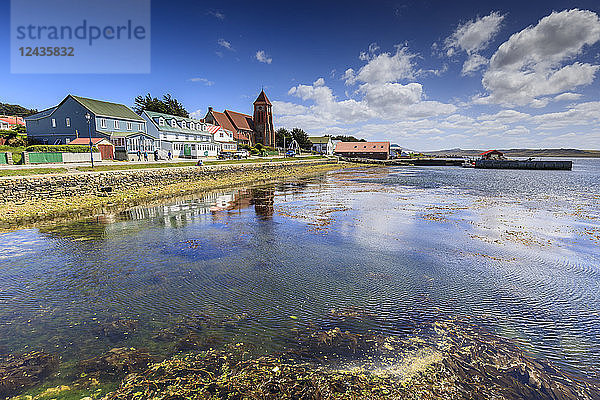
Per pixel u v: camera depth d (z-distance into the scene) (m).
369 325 7.61
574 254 13.32
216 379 5.74
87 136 48.03
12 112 119.81
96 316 8.08
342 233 16.66
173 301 8.89
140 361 6.27
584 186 41.38
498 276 10.85
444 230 17.41
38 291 9.54
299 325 7.61
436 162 116.19
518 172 76.00
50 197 23.05
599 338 7.16
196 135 67.62
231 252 13.37
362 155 130.88
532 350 6.69
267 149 93.31
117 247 13.92
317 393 5.37
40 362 6.26
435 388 5.52
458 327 7.56
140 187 31.11
